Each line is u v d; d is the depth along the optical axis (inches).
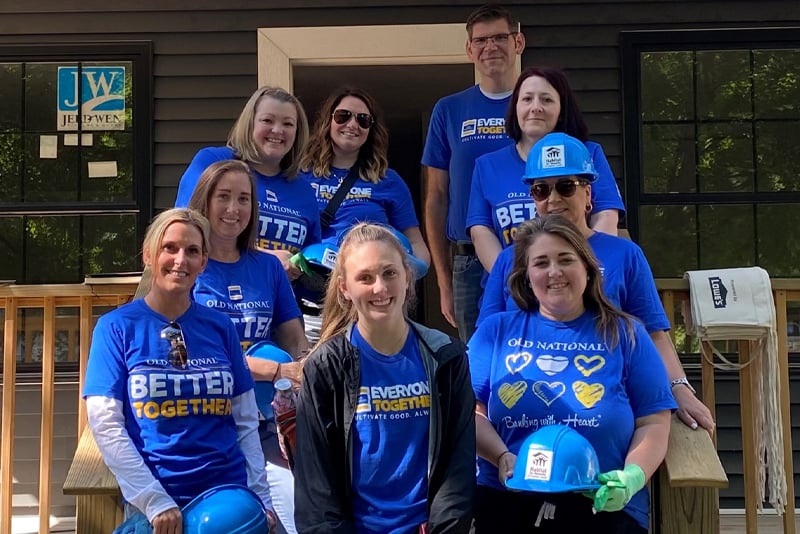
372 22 209.9
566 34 208.4
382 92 267.4
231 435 106.6
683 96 208.1
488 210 138.8
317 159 153.6
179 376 103.4
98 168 208.2
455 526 95.1
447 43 209.0
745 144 207.6
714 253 206.8
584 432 102.3
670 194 207.0
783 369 140.8
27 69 209.0
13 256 207.6
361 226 104.8
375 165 154.4
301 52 209.3
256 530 96.7
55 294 149.8
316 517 96.7
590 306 109.3
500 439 104.9
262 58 208.5
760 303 134.3
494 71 158.2
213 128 207.9
